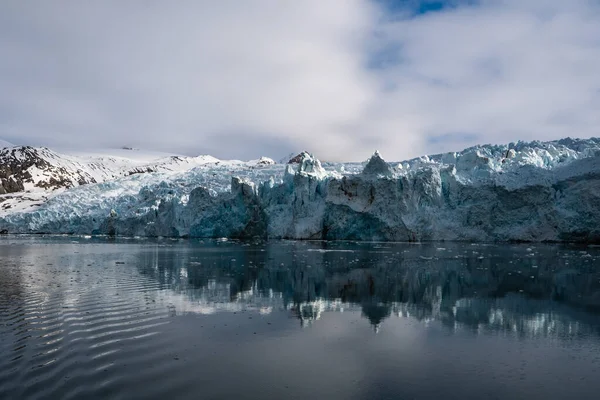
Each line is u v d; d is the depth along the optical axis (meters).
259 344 14.21
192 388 10.66
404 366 12.34
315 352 13.46
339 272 31.20
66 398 9.95
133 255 45.53
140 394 10.23
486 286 25.27
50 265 36.22
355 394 10.44
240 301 21.02
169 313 18.39
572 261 37.34
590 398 10.28
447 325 16.67
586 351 13.64
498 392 10.60
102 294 22.48
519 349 13.82
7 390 10.35
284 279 27.95
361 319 17.59
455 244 58.78
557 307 19.73
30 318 17.30
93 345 13.90
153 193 108.62
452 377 11.52
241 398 10.09
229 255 45.00
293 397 10.25
